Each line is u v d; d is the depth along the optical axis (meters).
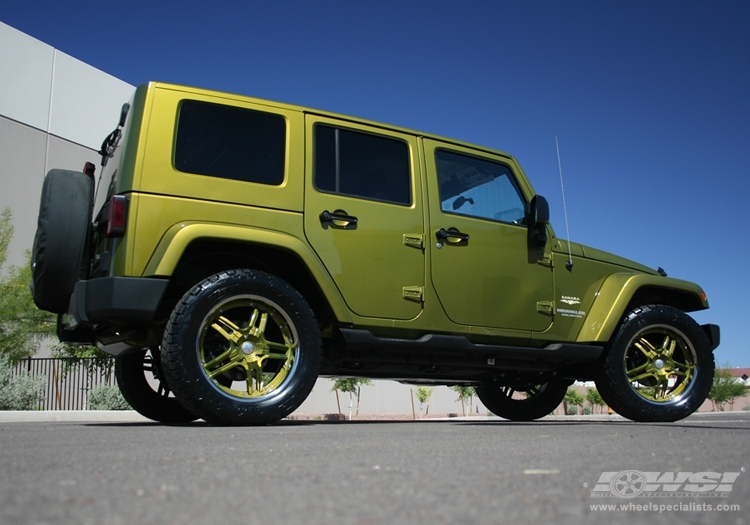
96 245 4.16
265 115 4.33
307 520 1.26
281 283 3.96
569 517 1.30
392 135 4.81
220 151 4.11
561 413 27.06
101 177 4.73
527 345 5.08
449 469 1.92
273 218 4.15
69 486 1.59
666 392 5.53
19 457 2.16
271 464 2.01
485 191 5.14
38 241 4.06
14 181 16.69
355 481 1.70
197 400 3.69
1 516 1.25
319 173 4.39
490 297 4.89
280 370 3.98
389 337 4.52
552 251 5.25
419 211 4.72
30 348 10.42
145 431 3.41
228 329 3.88
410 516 1.29
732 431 3.56
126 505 1.37
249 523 1.23
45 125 17.50
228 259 4.22
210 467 1.93
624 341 5.36
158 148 3.93
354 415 22.22
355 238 4.41
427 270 4.66
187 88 4.13
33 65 17.33
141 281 3.70
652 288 5.58
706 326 5.77
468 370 5.24
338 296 4.25
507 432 3.36
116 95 19.38
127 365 5.00
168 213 3.86
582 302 5.33
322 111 4.55
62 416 8.62
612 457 2.24
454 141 5.10
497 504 1.41
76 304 3.78
